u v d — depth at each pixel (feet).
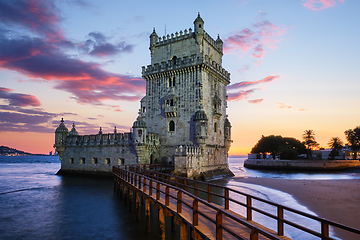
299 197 120.16
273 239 27.22
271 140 435.53
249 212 49.88
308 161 329.52
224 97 216.33
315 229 73.31
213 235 41.63
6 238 70.59
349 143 402.72
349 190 140.56
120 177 116.57
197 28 181.57
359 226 75.46
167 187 61.26
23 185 167.02
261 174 279.28
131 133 177.06
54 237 70.95
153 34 202.18
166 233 72.74
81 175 203.00
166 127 185.88
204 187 147.84
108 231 74.95
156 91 194.39
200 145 168.04
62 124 222.69
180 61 181.88
